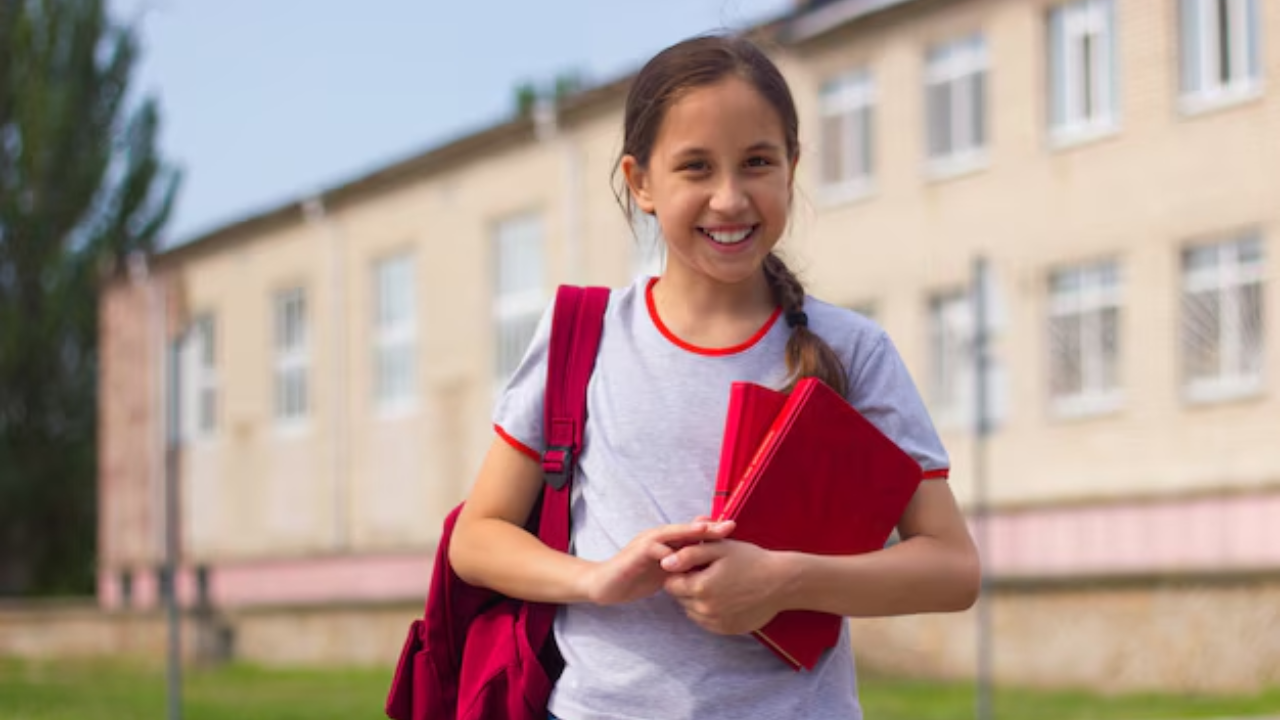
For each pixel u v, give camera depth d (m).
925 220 20.33
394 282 28.23
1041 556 18.58
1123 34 18.47
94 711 14.94
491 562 2.61
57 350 40.12
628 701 2.52
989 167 19.64
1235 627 15.44
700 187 2.50
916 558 2.51
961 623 17.48
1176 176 17.95
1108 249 18.50
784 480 2.44
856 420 2.46
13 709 15.34
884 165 20.80
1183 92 17.98
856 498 2.48
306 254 29.92
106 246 39.94
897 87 20.64
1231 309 17.45
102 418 34.53
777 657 2.53
